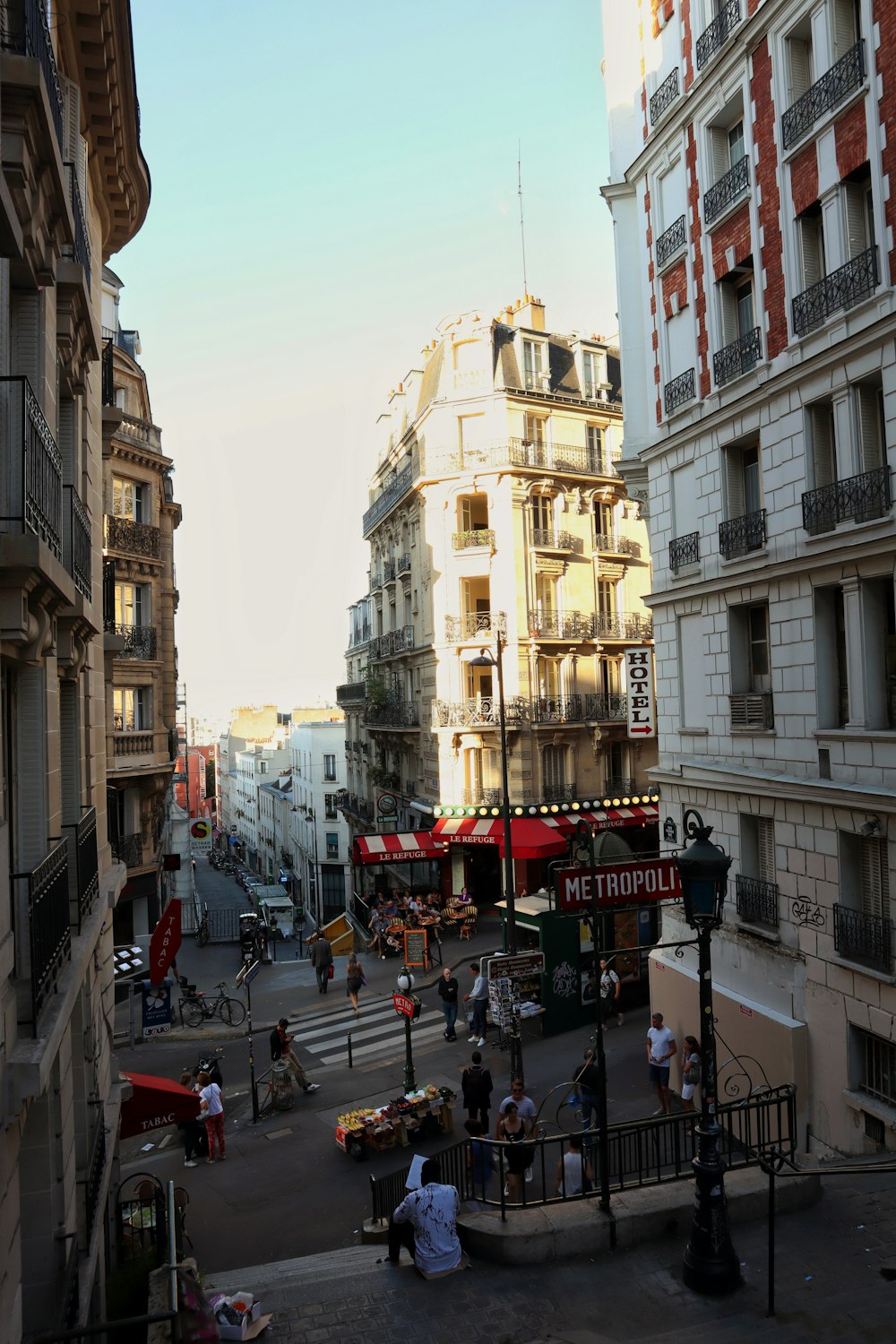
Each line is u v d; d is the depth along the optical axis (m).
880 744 11.81
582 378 34.38
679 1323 6.73
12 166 6.18
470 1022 19.55
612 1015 19.86
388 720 38.31
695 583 16.09
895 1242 7.79
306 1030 21.67
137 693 29.95
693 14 15.97
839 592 13.05
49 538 6.57
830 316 12.47
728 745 15.41
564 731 32.56
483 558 32.28
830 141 12.59
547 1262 7.86
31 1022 5.68
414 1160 8.88
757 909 14.30
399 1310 7.38
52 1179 7.22
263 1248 11.34
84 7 9.66
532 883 32.31
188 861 45.19
